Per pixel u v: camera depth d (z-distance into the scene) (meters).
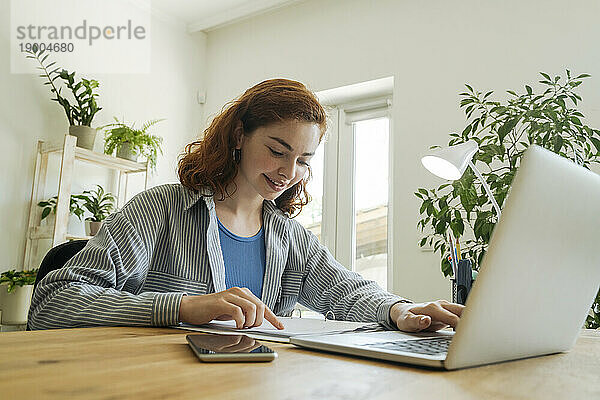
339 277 1.24
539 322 0.51
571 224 0.50
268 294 1.22
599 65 2.32
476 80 2.62
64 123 2.88
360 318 1.04
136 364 0.41
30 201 2.69
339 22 3.14
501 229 0.42
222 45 3.67
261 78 3.42
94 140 2.83
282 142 1.11
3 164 2.61
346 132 3.23
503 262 0.43
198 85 3.68
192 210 1.13
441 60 2.74
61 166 2.56
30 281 2.35
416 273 2.61
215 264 1.11
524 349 0.51
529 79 2.47
